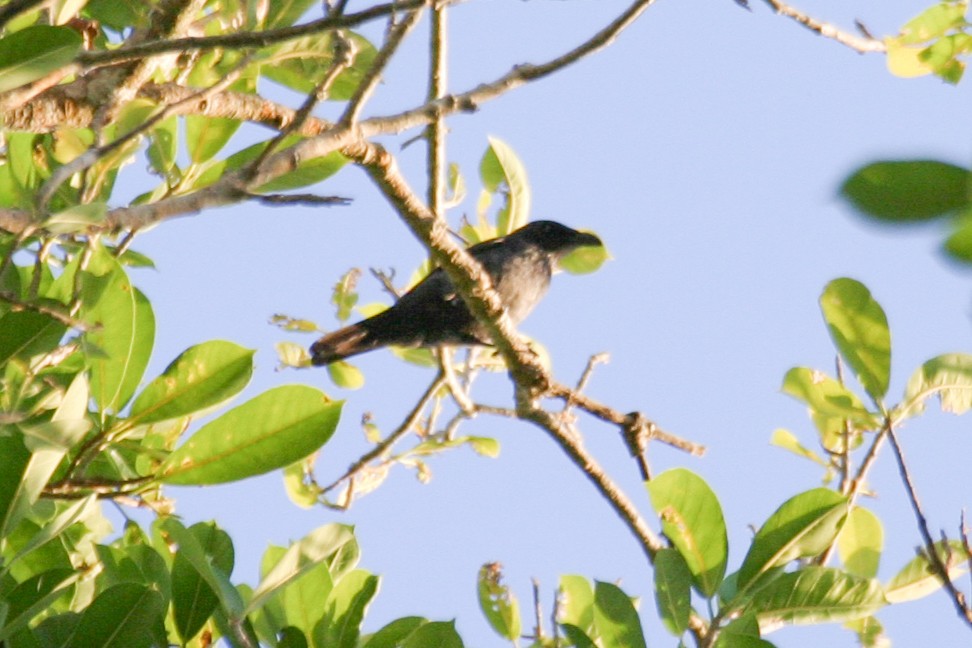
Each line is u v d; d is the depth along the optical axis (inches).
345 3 272.5
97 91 322.0
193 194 278.7
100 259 295.6
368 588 302.2
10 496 251.8
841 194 83.3
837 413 377.4
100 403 293.9
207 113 351.3
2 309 315.0
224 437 287.0
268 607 299.0
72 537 336.8
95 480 285.6
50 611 320.8
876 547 404.5
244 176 283.3
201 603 287.7
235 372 296.5
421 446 472.1
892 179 82.4
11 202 370.3
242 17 355.3
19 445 252.4
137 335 298.4
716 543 320.5
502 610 385.7
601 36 342.3
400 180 381.1
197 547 257.6
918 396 364.2
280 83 386.3
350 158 355.3
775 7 392.8
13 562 252.8
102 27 401.7
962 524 340.8
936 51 446.9
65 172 251.0
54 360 294.0
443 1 314.7
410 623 306.7
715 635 310.2
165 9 339.6
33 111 313.1
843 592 313.9
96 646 262.1
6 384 279.1
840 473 403.5
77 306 297.4
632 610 307.7
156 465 303.3
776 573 317.4
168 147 374.6
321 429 287.7
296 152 308.0
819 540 321.1
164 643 285.0
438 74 381.4
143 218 273.6
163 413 292.7
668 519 321.7
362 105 317.4
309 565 259.4
